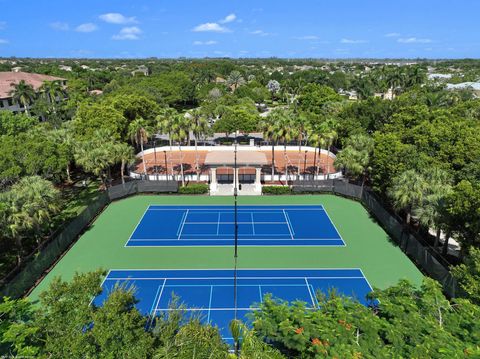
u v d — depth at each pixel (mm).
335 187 50812
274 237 38188
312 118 77312
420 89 88438
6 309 16562
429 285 19328
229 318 25547
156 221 42281
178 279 30578
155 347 15789
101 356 14156
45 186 32938
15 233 28828
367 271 31703
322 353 14711
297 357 16125
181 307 21000
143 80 130000
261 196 50375
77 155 47031
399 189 34250
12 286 26625
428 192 33000
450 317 17359
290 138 53875
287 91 140375
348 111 69500
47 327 15766
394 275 31109
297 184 51438
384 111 62531
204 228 40406
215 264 32969
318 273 31391
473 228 25531
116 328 14586
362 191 47719
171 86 126000
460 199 25891
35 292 28766
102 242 37219
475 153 35781
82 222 39719
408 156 38469
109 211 45344
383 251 35188
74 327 15148
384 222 40062
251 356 14938
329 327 16391
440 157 37719
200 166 64062
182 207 46531
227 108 88562
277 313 17719
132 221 42344
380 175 40938
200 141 84562
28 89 82438
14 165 36031
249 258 33938
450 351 14250
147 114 74812
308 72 182000
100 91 136625
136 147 75438
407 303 18016
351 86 128625
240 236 38469
